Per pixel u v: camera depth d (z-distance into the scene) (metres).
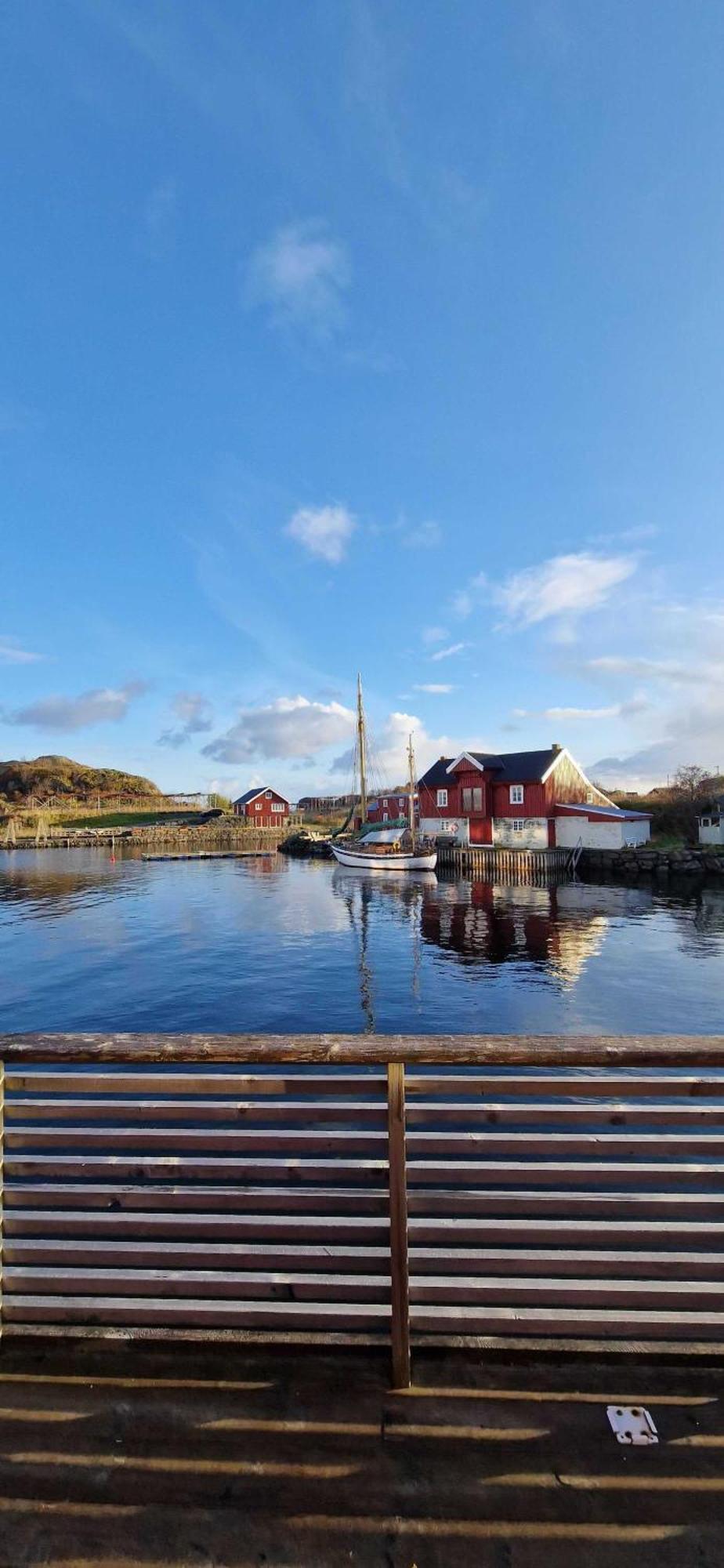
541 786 41.12
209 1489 1.80
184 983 14.75
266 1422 2.01
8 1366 2.23
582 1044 2.23
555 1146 2.30
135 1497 1.78
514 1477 1.82
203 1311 2.32
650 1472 1.83
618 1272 2.32
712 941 19.38
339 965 16.50
